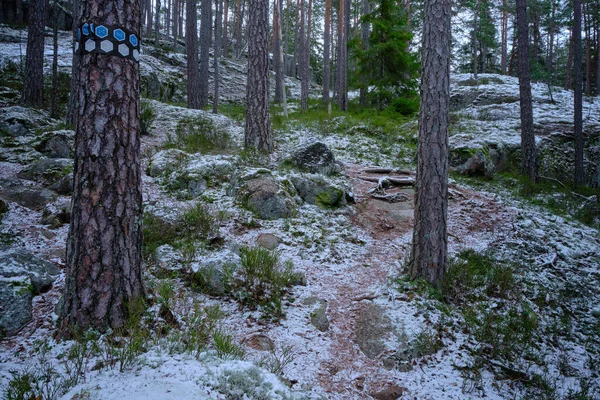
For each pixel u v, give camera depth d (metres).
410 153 13.09
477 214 8.79
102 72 3.53
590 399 4.09
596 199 11.76
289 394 2.90
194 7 18.64
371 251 6.90
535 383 4.26
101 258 3.50
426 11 5.70
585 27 30.38
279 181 7.98
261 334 4.23
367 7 22.08
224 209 7.23
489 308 5.35
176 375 2.69
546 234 8.09
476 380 4.14
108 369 2.84
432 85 5.58
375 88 17.64
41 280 4.40
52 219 6.42
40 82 14.02
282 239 6.63
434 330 4.73
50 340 3.43
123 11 3.62
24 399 2.50
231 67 31.75
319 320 4.75
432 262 5.52
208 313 4.03
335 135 14.52
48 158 9.09
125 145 3.65
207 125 12.91
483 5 33.31
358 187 9.68
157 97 20.77
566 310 5.78
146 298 3.90
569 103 21.28
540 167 14.77
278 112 20.97
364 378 4.02
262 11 10.75
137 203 3.79
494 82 26.02
